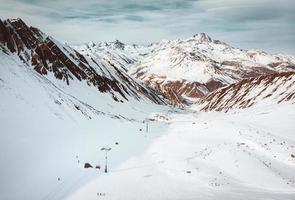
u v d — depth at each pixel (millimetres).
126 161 54531
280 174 46438
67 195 39344
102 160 54500
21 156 46781
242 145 56594
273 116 93000
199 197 36969
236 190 40000
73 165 50156
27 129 55344
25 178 42438
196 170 47094
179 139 68125
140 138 74438
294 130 74250
